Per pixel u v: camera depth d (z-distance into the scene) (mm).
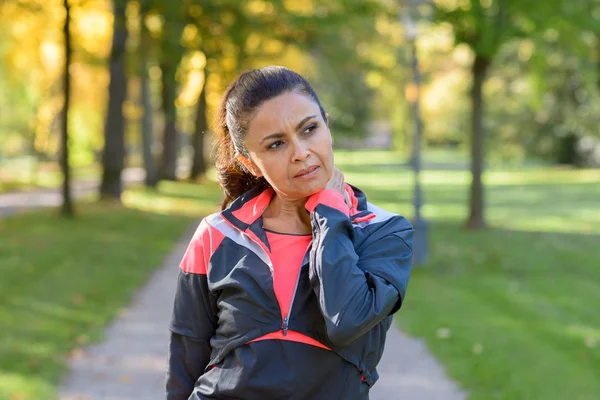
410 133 49000
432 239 14125
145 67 16281
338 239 1760
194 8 16156
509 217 19688
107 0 19766
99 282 9289
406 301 8617
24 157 53938
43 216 15766
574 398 4969
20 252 11117
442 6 13305
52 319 7250
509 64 30828
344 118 46625
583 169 38312
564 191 29375
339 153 48844
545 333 6887
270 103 1798
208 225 1949
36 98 40594
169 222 16312
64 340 6578
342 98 41344
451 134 44094
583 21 13336
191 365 1999
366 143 82750
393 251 1844
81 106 41625
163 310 8180
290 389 1820
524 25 13898
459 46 14555
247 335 1843
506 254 12172
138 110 30484
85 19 20781
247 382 1832
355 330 1707
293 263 1853
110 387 5520
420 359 6227
